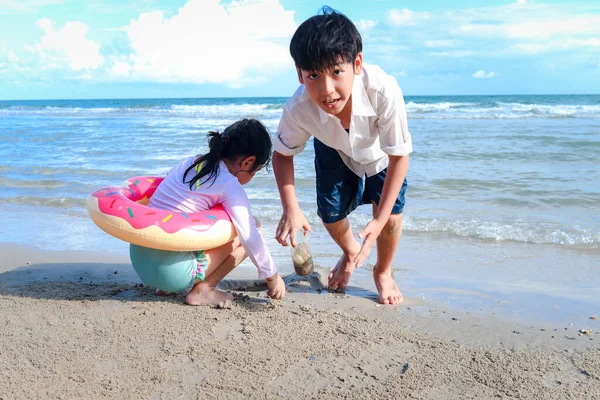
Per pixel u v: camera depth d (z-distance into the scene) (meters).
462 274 3.53
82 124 18.12
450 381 2.09
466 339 2.51
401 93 2.57
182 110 26.72
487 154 8.34
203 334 2.48
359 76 2.45
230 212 2.78
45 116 24.80
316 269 3.56
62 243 4.32
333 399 1.96
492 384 2.07
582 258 3.81
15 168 7.85
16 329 2.50
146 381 2.06
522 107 21.23
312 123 2.66
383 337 2.49
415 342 2.45
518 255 3.90
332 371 2.16
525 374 2.14
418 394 1.99
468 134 11.61
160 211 2.69
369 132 2.62
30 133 14.13
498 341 2.48
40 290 3.10
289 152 2.84
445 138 10.83
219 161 2.86
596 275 3.46
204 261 2.79
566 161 7.62
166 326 2.56
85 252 4.06
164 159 8.66
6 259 3.87
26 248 4.17
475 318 2.78
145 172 7.44
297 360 2.25
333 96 2.23
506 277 3.46
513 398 1.97
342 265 3.28
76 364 2.17
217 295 2.91
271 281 2.90
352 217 4.93
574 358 2.29
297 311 2.81
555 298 3.07
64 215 5.34
